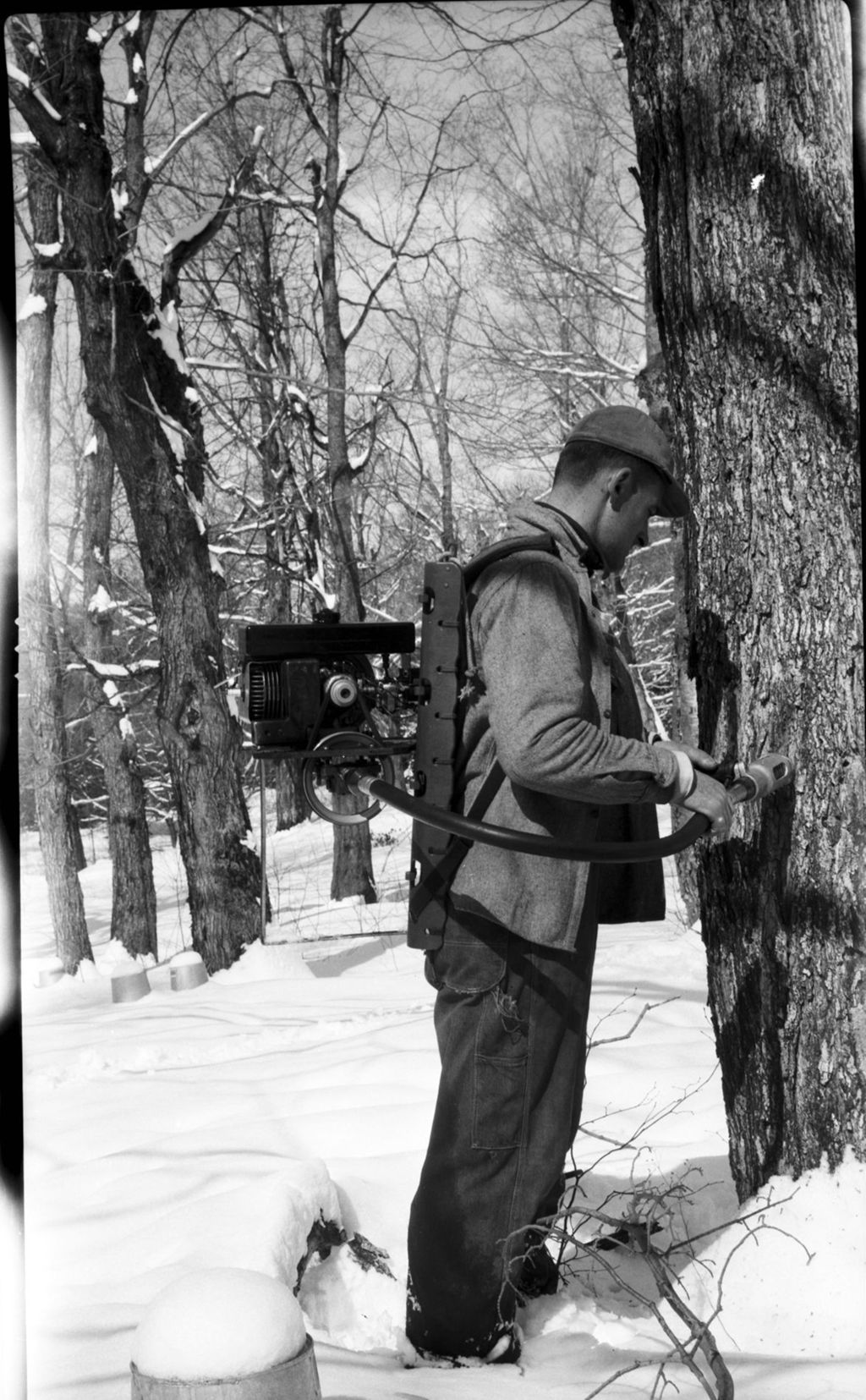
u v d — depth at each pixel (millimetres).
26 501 12234
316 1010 7078
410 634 2201
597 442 2295
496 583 2172
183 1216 2711
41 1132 4219
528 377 15828
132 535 16703
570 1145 2350
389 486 18797
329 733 2135
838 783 2336
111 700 12742
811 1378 1994
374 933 10648
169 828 23109
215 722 10281
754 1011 2473
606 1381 2059
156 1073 5211
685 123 2473
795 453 2373
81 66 9734
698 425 2504
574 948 2240
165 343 10602
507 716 2094
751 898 2453
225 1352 1566
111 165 10039
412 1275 2316
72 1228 2959
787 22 2371
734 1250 2213
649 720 10836
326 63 13656
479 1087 2252
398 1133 3672
